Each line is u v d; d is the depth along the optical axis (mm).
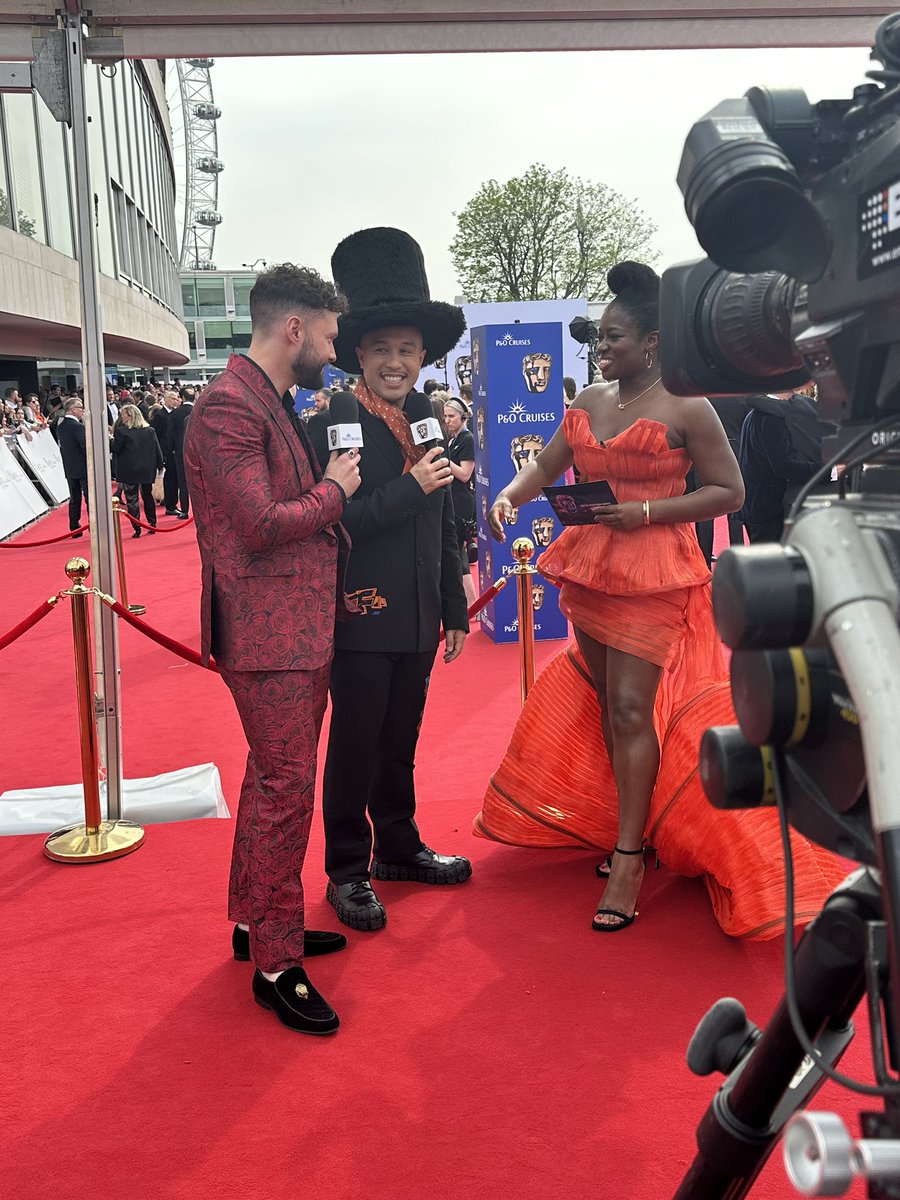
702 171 927
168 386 30094
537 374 7133
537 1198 2053
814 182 1000
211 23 3672
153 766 4910
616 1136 2229
